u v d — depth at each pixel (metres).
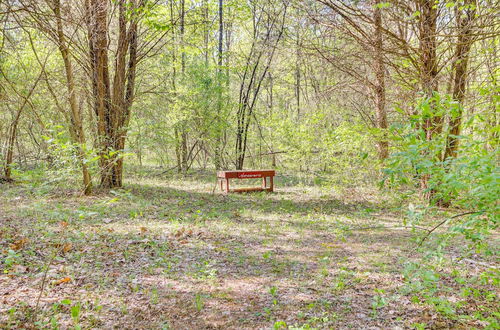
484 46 8.09
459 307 3.82
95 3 10.20
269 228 7.67
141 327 3.47
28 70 12.61
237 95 21.69
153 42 16.41
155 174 18.36
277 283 4.65
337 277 4.83
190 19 16.73
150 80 17.31
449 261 5.16
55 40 8.60
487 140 2.92
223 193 12.80
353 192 10.88
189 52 16.25
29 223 6.88
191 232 6.86
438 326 3.49
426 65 8.45
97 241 6.03
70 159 4.37
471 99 7.01
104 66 11.49
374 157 9.91
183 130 17.95
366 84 10.42
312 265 5.36
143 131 16.94
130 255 5.48
